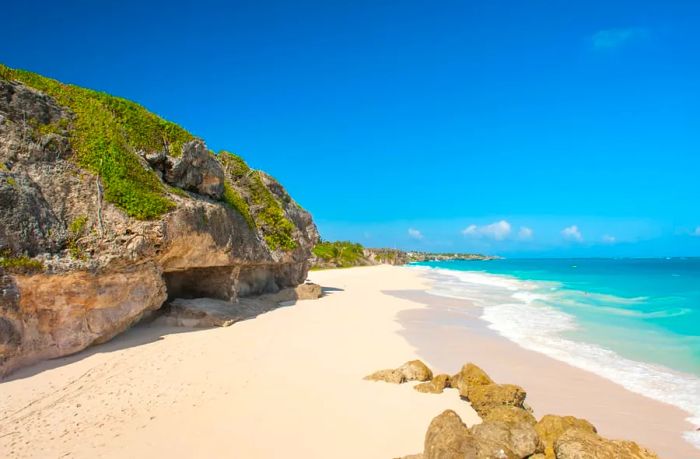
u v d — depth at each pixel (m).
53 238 12.59
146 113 18.75
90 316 12.95
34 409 9.13
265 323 18.52
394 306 25.36
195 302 18.23
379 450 7.66
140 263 14.60
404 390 10.45
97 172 14.70
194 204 17.52
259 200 27.44
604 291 35.56
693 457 7.76
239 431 8.30
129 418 8.83
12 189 11.88
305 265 32.22
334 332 17.09
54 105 14.98
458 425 7.10
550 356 14.12
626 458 6.04
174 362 12.29
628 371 12.52
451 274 66.06
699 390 10.99
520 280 50.94
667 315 22.23
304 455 7.49
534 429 7.18
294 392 10.27
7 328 10.88
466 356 14.02
